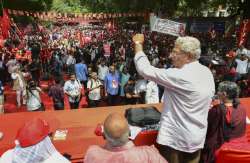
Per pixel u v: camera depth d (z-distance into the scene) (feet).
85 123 15.92
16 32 94.79
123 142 8.08
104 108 17.92
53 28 239.71
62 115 16.93
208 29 108.58
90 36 166.20
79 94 37.81
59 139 14.32
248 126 14.32
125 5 147.43
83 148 13.94
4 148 13.21
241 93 43.01
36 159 8.48
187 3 127.85
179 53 10.23
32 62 63.10
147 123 13.53
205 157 11.68
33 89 33.94
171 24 16.01
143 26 129.59
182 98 10.05
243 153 10.87
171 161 10.68
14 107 46.68
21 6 133.69
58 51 79.82
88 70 50.52
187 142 10.14
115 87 39.24
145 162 7.92
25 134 8.50
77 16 88.94
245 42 80.28
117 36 154.92
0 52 63.46
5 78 60.03
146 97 31.22
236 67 48.55
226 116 11.68
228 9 118.62
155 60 54.03
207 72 10.53
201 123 10.23
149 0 122.93
